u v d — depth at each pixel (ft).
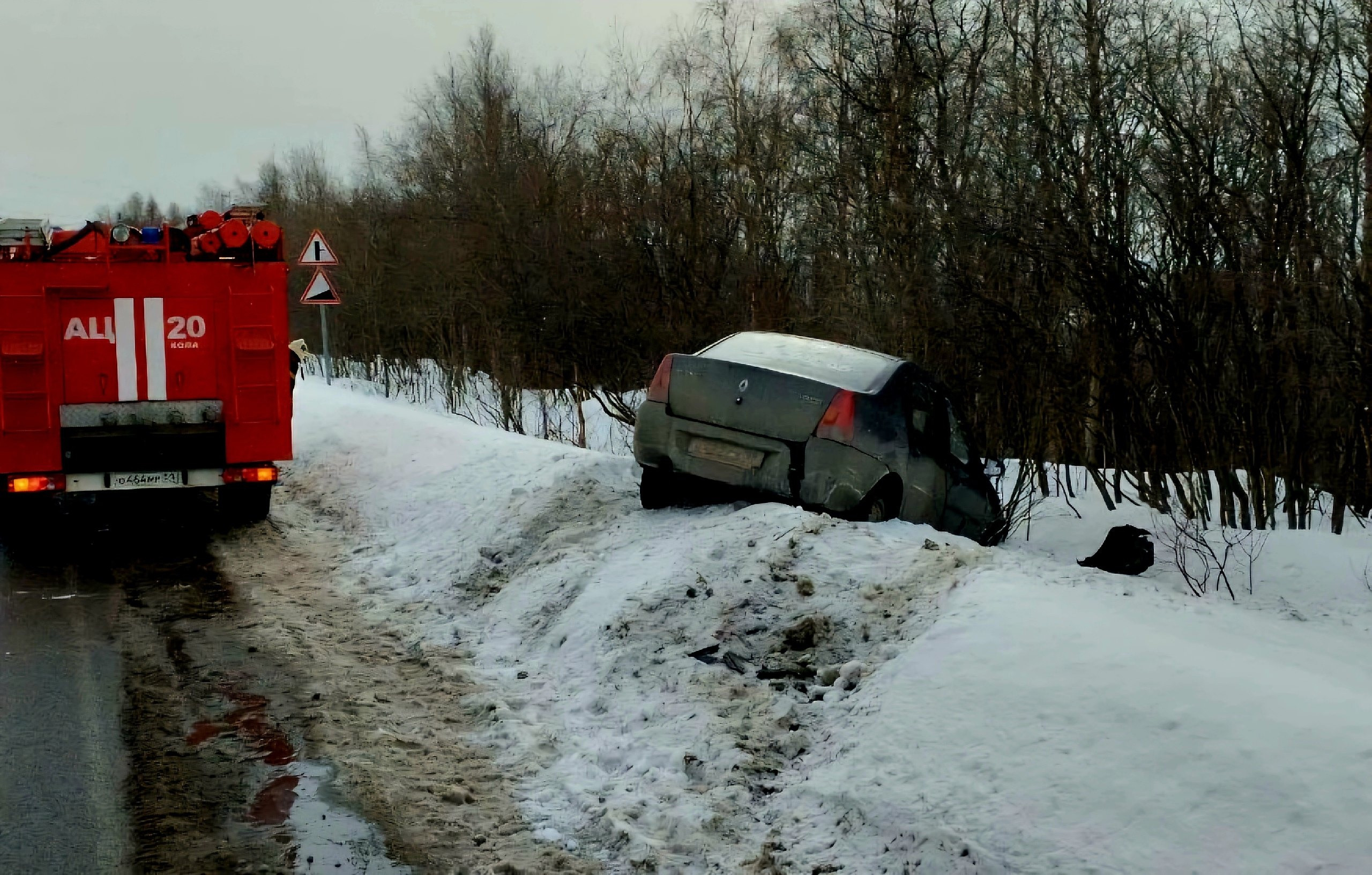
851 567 22.11
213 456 35.81
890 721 16.57
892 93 60.64
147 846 14.92
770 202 73.92
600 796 16.58
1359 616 24.45
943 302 46.50
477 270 77.77
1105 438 40.73
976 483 33.14
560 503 31.07
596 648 21.80
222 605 27.73
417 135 113.19
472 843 15.25
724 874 14.32
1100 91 42.52
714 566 23.22
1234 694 14.49
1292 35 38.78
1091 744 14.48
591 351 65.62
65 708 20.16
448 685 21.74
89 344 34.09
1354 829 11.80
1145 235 40.09
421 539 33.99
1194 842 12.47
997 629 17.78
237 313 35.45
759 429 27.14
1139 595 21.38
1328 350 35.68
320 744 18.62
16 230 33.04
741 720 18.12
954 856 13.52
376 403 61.31
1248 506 36.68
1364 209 36.45
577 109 97.60
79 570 31.42
